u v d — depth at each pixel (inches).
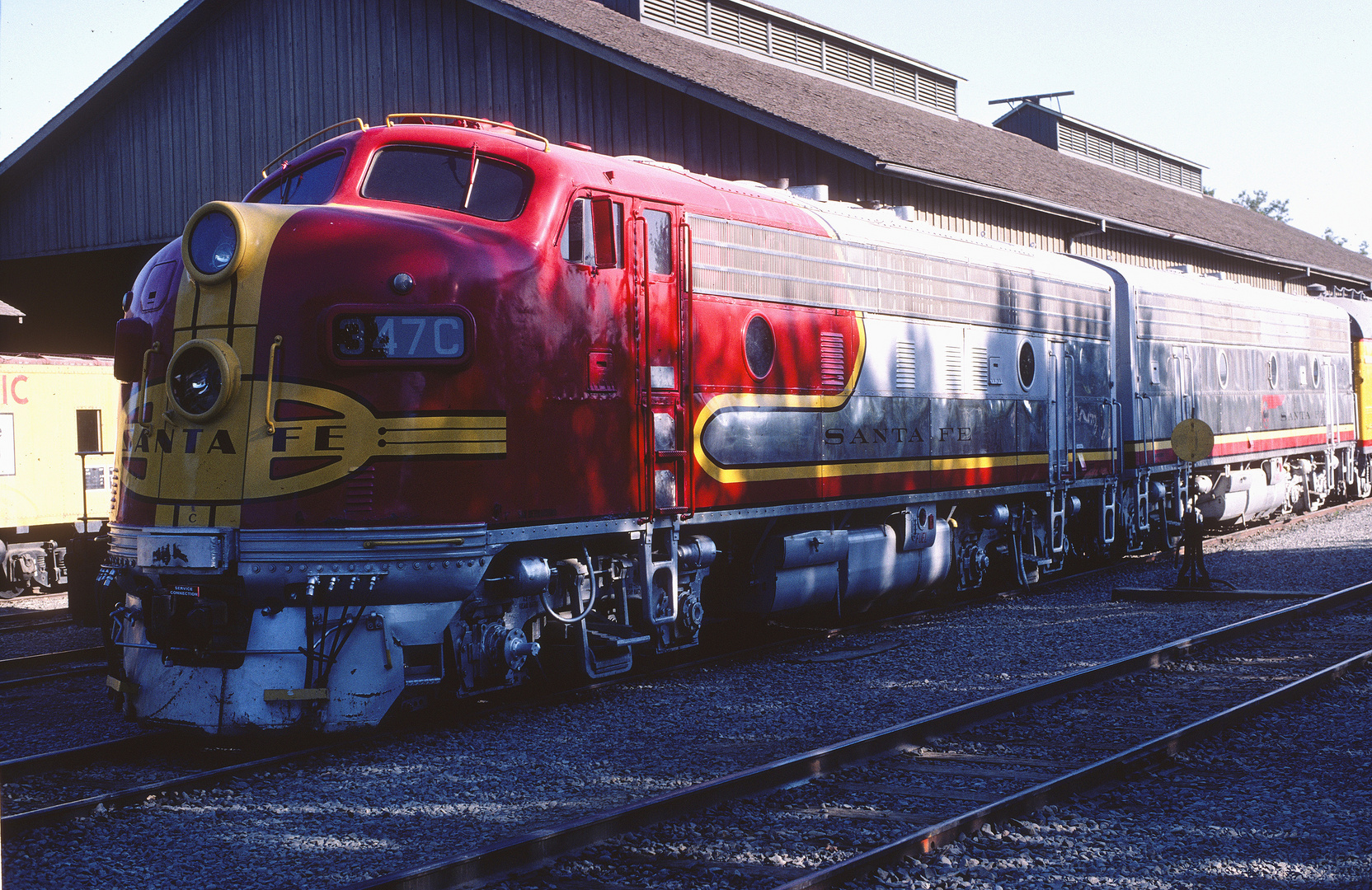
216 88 898.7
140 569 295.6
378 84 841.5
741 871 203.9
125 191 934.4
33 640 493.0
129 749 294.5
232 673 283.0
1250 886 196.5
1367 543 677.9
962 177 749.9
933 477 470.0
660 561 353.1
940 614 491.5
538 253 314.3
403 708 301.1
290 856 217.3
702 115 740.0
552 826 221.0
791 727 306.7
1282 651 390.6
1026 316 538.9
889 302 449.1
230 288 290.5
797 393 401.1
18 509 660.7
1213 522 772.6
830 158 709.9
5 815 235.6
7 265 1039.0
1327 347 922.1
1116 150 1481.3
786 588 407.5
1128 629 438.3
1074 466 574.6
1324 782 251.4
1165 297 673.0
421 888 190.5
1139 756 259.0
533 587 312.3
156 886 204.1
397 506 286.4
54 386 682.2
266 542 281.9
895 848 203.8
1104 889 195.8
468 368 295.1
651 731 304.8
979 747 282.5
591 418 325.7
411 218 307.3
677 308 355.3
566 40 765.3
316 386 284.4
